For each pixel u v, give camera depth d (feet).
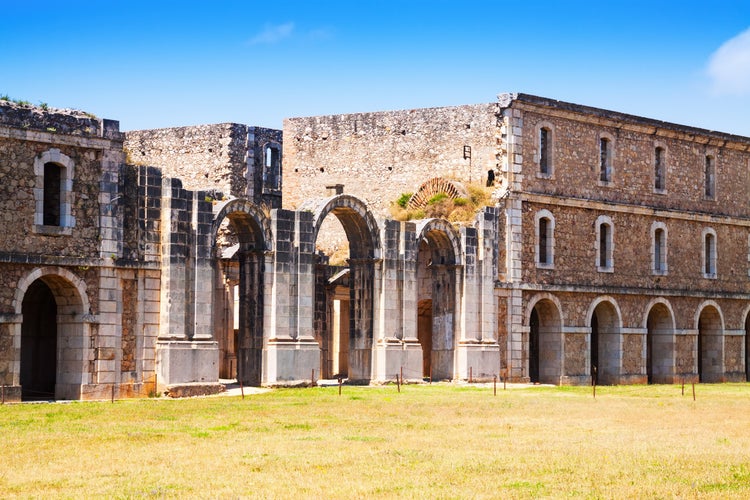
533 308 201.05
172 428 107.24
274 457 88.02
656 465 86.02
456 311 181.47
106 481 76.84
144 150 234.58
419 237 177.27
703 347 230.89
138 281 146.51
